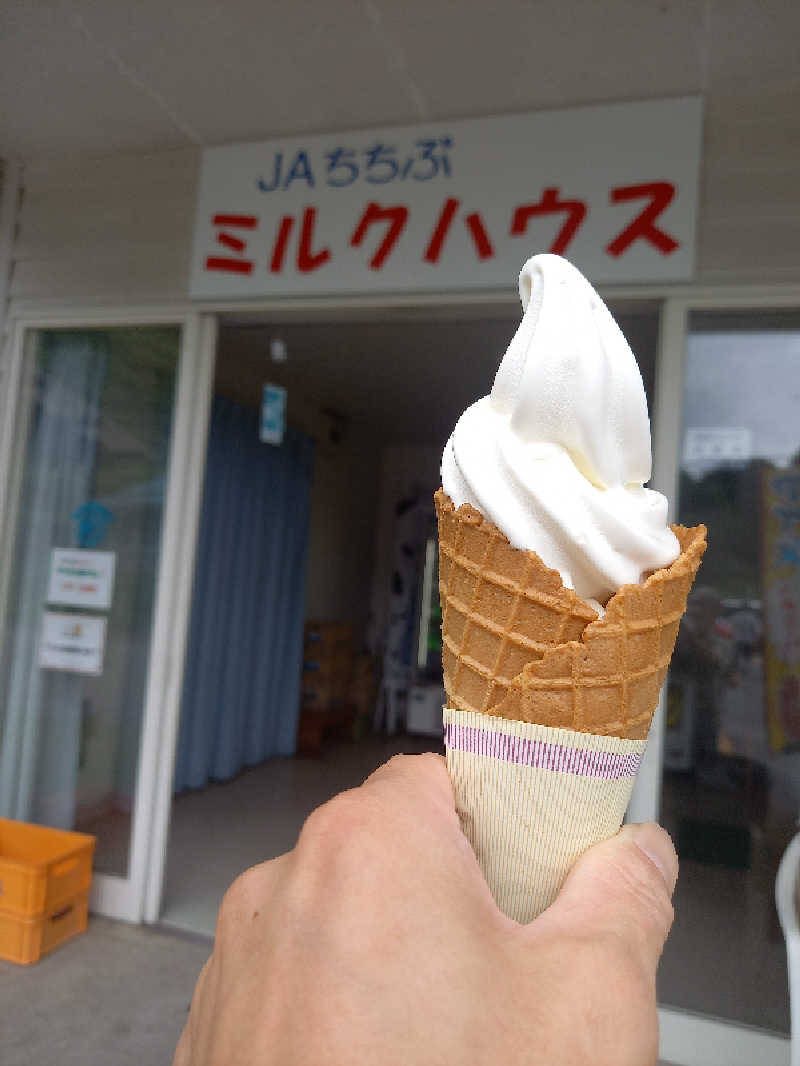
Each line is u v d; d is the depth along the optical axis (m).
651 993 0.60
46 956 2.51
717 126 2.38
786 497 2.29
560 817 0.76
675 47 2.22
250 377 5.18
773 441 2.31
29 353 3.23
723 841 2.23
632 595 0.82
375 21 2.25
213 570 4.70
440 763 0.81
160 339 3.04
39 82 2.69
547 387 0.95
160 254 3.02
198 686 4.63
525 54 2.31
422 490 7.70
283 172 2.83
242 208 2.88
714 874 2.23
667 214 2.36
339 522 7.01
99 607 3.01
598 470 0.97
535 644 0.86
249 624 5.21
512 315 2.73
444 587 1.02
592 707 0.80
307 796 4.72
